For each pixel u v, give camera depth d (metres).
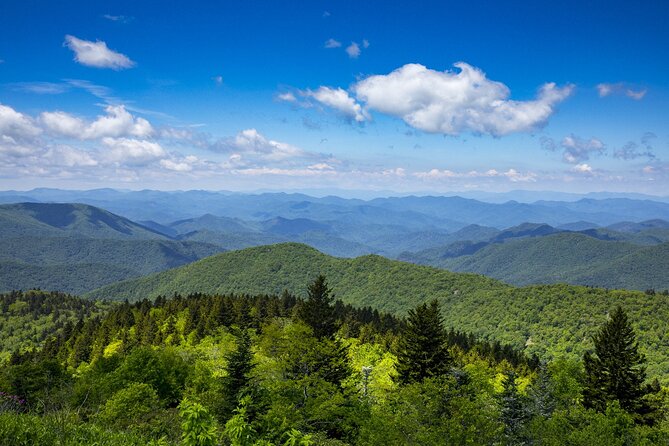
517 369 94.06
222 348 64.81
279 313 126.69
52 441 15.66
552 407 46.78
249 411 31.34
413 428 29.58
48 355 116.00
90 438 16.80
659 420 52.50
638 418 49.94
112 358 56.00
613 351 53.09
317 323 56.62
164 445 17.30
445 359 52.50
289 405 32.84
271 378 37.62
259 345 49.03
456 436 27.89
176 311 133.50
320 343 42.41
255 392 33.56
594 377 53.28
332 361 43.19
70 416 18.97
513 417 38.50
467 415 29.52
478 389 39.88
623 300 198.62
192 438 13.70
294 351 39.81
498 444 31.78
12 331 196.00
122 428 29.33
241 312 103.31
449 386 32.56
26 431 15.27
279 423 28.09
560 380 51.50
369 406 40.06
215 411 34.31
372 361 76.19
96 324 142.50
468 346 125.62
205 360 61.38
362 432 31.78
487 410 33.03
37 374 46.06
